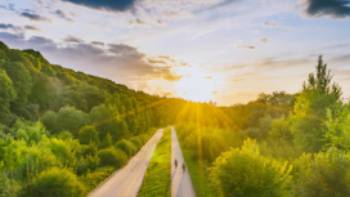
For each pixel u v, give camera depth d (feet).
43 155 98.99
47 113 195.00
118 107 248.93
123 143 175.42
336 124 74.59
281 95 252.01
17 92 239.30
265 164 63.62
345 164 49.26
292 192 55.31
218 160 71.36
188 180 110.83
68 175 76.43
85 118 195.62
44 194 70.38
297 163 68.80
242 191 62.13
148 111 396.78
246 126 207.72
